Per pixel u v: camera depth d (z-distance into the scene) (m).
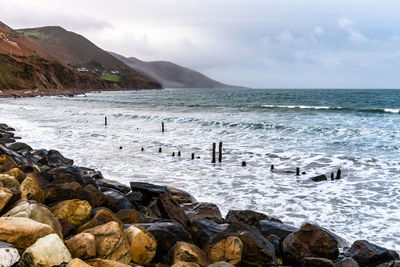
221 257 5.55
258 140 26.33
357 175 16.31
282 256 6.62
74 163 18.22
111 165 18.08
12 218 4.45
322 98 102.81
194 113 50.38
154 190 10.27
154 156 20.67
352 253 6.73
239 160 19.77
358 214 11.14
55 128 31.92
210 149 22.98
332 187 14.38
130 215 6.73
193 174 16.50
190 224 6.95
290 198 12.85
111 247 4.62
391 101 85.06
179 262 4.80
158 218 7.07
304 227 6.66
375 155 20.75
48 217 4.91
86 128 32.84
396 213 11.20
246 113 49.47
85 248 4.36
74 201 5.85
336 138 26.52
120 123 37.66
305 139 26.36
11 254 3.73
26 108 55.41
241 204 12.11
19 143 17.38
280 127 31.14
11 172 8.04
